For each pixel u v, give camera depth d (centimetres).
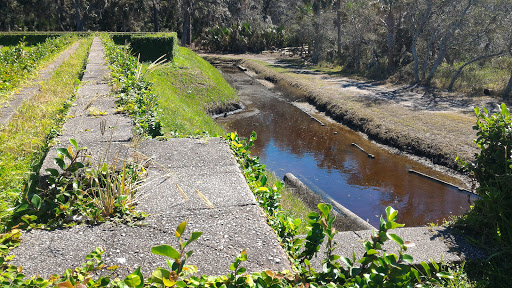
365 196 1015
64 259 232
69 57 1277
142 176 339
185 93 1794
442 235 388
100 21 4559
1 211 308
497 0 1998
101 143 418
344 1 3703
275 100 2203
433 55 2653
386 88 2236
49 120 561
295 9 5297
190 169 365
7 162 421
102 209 282
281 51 4494
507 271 335
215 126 1317
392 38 2719
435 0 2219
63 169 319
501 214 361
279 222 313
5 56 1071
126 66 880
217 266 224
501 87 1977
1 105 655
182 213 283
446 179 1099
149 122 527
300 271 240
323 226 256
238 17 5028
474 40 2144
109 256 234
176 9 4678
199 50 4700
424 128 1416
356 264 349
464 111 1645
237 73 3250
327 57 3616
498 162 388
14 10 4300
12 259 231
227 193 313
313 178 1138
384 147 1389
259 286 193
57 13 4450
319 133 1584
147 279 196
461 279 327
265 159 1295
